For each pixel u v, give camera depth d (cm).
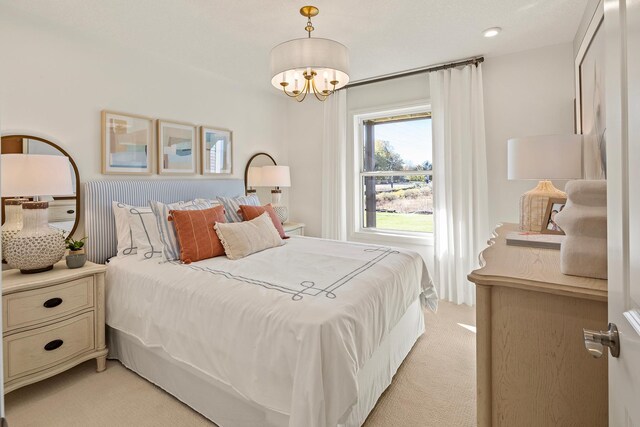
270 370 143
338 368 137
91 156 262
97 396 194
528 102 303
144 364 209
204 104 347
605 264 104
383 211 406
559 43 288
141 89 294
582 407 100
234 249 239
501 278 108
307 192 445
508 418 109
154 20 240
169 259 230
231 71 345
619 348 72
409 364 226
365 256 238
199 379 177
